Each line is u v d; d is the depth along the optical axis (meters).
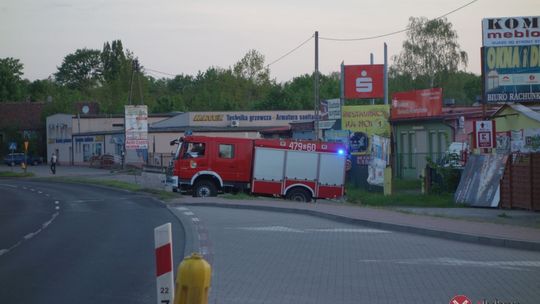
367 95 44.06
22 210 27.58
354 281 10.87
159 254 6.80
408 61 79.88
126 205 28.36
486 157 27.30
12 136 96.56
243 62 103.88
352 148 41.62
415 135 45.50
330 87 100.00
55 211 26.42
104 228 19.44
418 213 21.70
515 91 31.09
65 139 86.50
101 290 10.33
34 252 14.73
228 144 30.06
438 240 15.83
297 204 25.30
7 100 124.69
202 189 29.97
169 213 23.83
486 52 31.23
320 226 19.08
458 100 80.25
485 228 16.81
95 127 83.88
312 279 11.07
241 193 30.16
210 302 9.38
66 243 16.16
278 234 17.20
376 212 21.67
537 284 10.47
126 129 42.00
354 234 17.11
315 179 29.91
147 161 60.94
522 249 14.24
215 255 13.70
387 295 9.80
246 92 102.88
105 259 13.46
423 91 43.22
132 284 10.78
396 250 14.22
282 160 29.86
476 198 26.84
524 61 31.14
